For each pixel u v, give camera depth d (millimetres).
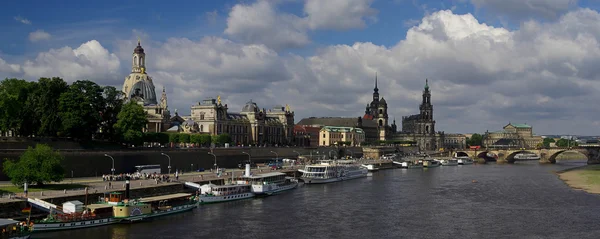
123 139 177500
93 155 156250
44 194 108938
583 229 103562
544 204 134375
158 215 110938
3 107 152125
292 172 194875
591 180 195875
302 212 120062
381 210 124000
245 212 119125
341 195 150500
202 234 96250
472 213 120875
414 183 188000
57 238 90125
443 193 156750
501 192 159750
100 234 94125
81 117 160625
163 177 148875
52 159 121438
